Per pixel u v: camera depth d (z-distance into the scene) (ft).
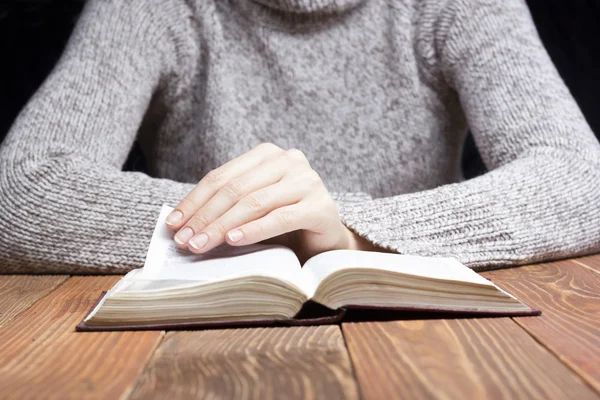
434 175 3.79
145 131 4.06
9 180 2.83
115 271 2.69
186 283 1.80
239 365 1.49
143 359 1.55
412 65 3.62
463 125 3.88
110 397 1.33
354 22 3.62
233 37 3.64
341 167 3.69
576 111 3.25
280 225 2.19
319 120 3.67
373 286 1.81
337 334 1.71
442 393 1.30
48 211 2.73
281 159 2.37
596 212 2.86
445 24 3.52
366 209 2.66
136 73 3.40
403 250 2.47
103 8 3.45
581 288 2.20
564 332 1.67
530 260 2.66
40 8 5.22
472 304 1.85
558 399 1.27
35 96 3.22
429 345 1.59
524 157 3.04
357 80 3.67
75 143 3.05
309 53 3.63
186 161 3.84
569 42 5.45
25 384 1.40
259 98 3.67
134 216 2.70
